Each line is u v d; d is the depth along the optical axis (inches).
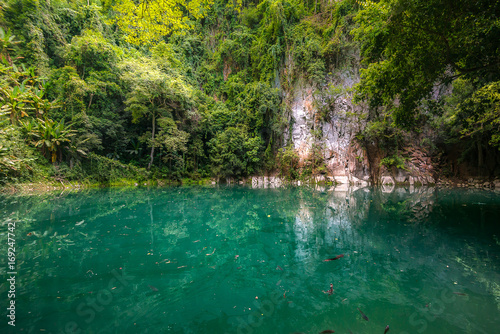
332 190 638.5
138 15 215.6
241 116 931.3
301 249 168.6
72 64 715.4
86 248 167.0
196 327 81.8
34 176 564.1
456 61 226.7
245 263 142.6
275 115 898.7
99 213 294.5
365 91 282.4
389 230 215.2
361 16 235.0
